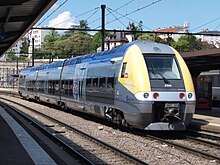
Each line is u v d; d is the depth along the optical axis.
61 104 29.11
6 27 23.69
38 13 19.00
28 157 9.99
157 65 15.69
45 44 112.00
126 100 15.90
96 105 19.97
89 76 21.38
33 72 41.34
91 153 12.09
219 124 17.12
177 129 15.24
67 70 27.00
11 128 16.91
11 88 87.88
